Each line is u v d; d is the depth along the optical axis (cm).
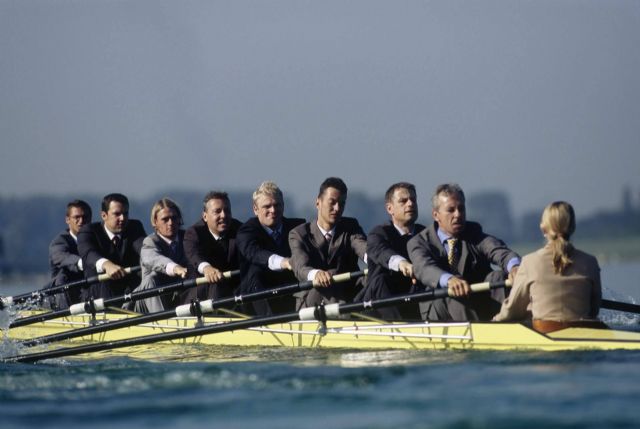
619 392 3406
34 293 6594
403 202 5041
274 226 5528
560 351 4222
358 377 3872
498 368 3922
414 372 3916
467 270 4728
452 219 4672
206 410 3447
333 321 4931
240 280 5666
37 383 4128
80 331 5328
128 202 6631
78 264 6781
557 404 3269
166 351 5219
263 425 3206
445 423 3100
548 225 4262
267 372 4097
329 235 5278
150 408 3522
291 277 5562
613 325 5353
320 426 3152
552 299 4266
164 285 5684
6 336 6047
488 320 4622
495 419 3114
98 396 3797
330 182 5216
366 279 5081
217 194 5859
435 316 4772
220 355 4894
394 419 3181
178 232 6250
